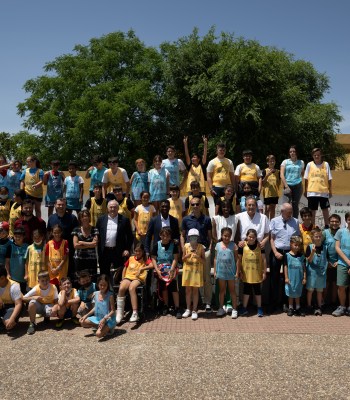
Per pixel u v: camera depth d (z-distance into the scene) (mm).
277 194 9336
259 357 5047
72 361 5000
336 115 26000
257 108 22297
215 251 7277
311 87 31094
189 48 26031
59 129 29641
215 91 22969
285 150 25000
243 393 4164
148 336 5879
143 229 8078
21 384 4430
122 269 7121
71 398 4121
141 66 28391
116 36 29922
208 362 4910
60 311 6336
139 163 9000
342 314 6844
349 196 10641
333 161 28781
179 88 26953
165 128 29922
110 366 4836
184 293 7570
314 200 8672
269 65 23375
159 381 4438
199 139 27203
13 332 6172
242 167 8852
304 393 4156
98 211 8234
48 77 29188
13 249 7125
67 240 7344
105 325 5836
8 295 6227
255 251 6891
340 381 4406
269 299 7434
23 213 7488
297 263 6836
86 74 27766
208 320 6664
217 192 8656
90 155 28812
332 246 7082
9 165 9836
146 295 7254
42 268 6902
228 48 26156
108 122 25828
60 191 9672
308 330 6082
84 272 6605
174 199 8062
